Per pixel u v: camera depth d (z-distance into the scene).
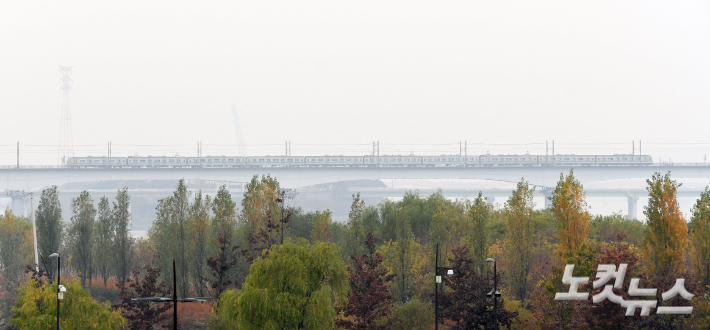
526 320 52.06
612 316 45.03
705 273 53.31
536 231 82.31
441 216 69.94
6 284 81.44
